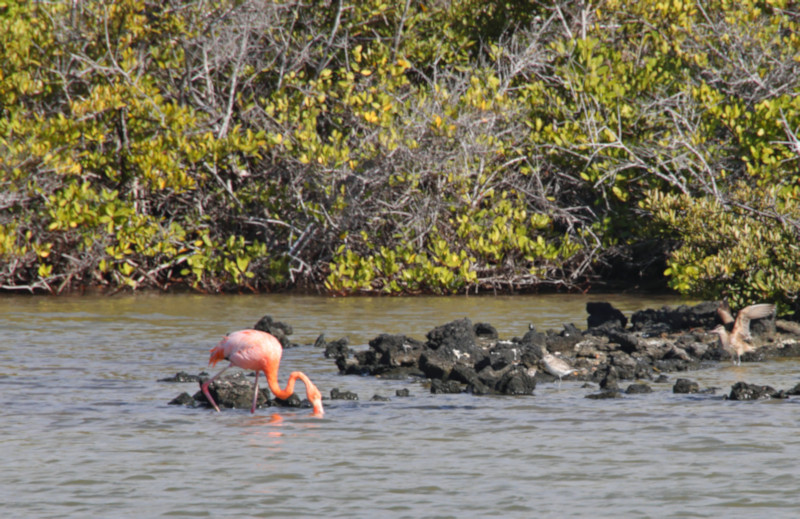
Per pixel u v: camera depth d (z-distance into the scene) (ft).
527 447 77.20
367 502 63.62
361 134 214.48
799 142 184.14
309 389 90.27
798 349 123.95
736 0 212.02
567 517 60.80
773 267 140.26
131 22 208.23
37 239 198.70
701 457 74.02
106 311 171.12
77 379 106.63
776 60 204.23
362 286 199.31
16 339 136.36
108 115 208.23
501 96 207.41
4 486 66.69
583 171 207.41
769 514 61.31
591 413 89.56
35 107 209.97
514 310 172.14
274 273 208.03
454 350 115.03
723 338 117.70
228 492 65.57
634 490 66.08
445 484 67.41
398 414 89.71
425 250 210.79
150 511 61.77
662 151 195.72
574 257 212.64
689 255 152.76
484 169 212.84
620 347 121.80
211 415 89.51
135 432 82.33
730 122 197.26
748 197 160.25
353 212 203.31
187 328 148.66
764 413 88.84
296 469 71.00
